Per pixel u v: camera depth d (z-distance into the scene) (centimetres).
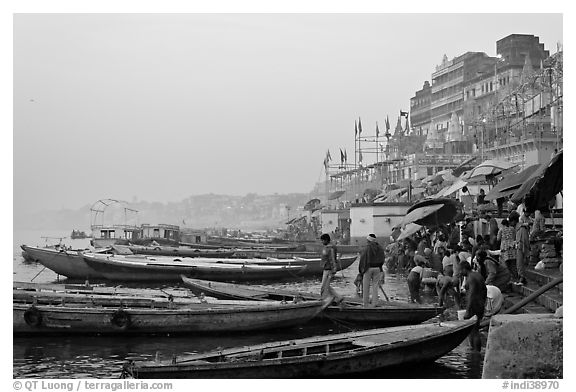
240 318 1728
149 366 1189
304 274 3572
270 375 1200
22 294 1866
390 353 1248
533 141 4819
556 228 2633
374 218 5241
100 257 3312
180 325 1714
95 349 1603
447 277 1975
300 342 1348
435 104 9650
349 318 1830
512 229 2041
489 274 1886
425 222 3228
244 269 3200
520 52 7200
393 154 8512
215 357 1259
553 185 1748
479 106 8000
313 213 8788
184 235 6494
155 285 3067
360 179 9194
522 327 1045
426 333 1338
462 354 1410
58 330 1708
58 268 3172
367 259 1922
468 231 2897
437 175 5003
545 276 1844
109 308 1719
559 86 4309
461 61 8838
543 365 1038
